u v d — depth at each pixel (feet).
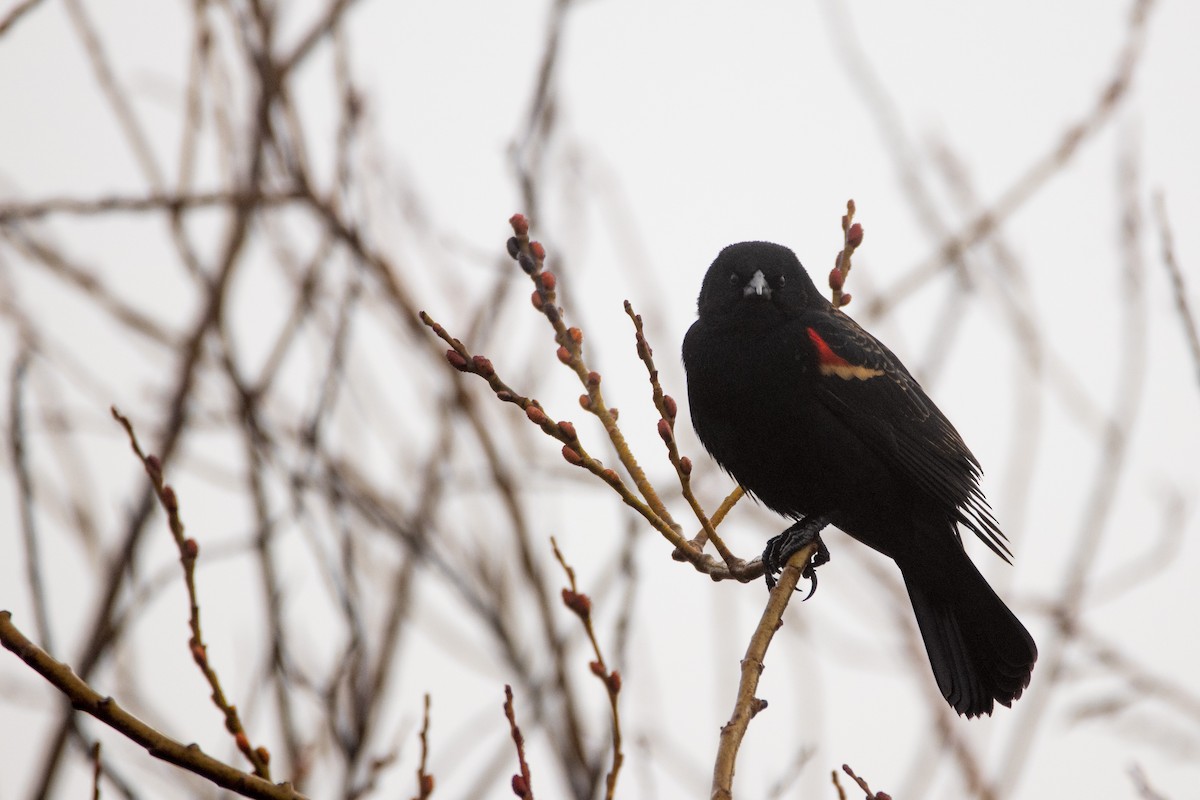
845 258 28.71
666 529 23.57
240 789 17.60
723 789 19.36
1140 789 24.75
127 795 26.86
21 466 28.02
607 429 22.94
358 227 35.35
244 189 35.27
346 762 29.35
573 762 31.89
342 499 32.53
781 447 34.55
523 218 22.17
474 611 33.14
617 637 30.40
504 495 34.60
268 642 30.35
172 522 18.22
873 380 34.73
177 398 34.06
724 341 34.73
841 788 20.79
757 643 23.63
